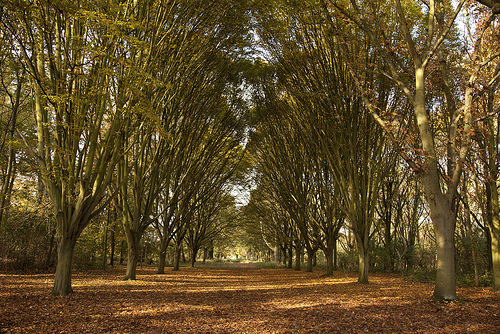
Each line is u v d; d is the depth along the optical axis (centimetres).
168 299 929
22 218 1595
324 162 1778
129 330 573
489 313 702
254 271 2673
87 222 967
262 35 1527
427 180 883
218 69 1706
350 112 1384
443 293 849
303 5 1262
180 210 2036
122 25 794
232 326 623
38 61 914
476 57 1020
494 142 1124
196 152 1998
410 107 1316
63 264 916
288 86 1550
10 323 575
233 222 3403
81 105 893
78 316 657
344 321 664
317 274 2117
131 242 1476
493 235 1077
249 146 2439
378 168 1404
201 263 4109
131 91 907
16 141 899
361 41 1279
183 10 1293
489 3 447
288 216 2797
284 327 619
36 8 793
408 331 584
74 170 921
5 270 1466
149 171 1566
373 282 1428
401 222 2520
